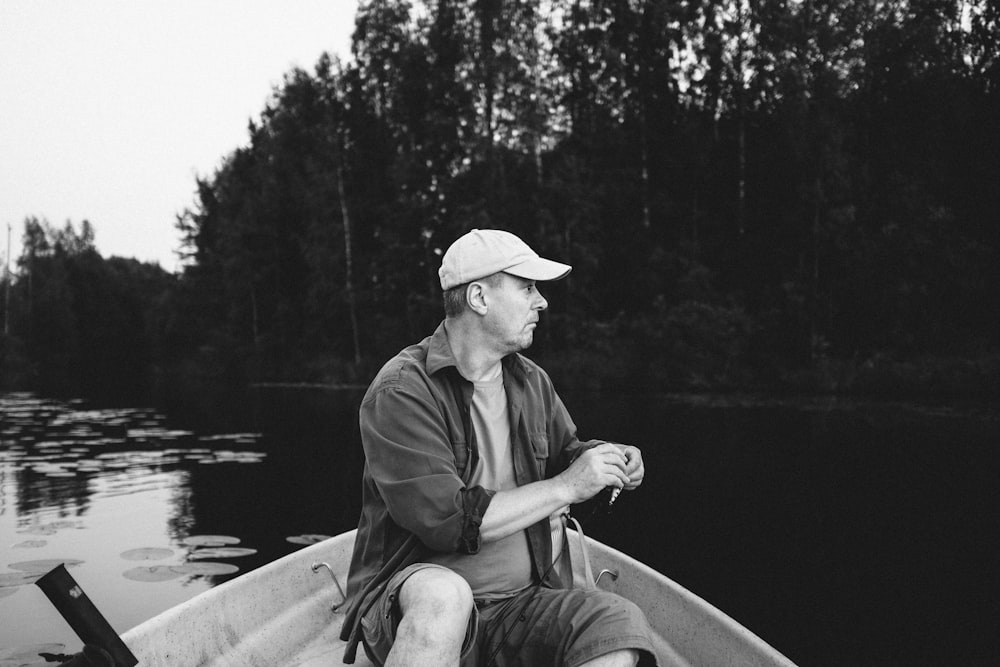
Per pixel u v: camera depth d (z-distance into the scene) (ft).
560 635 4.52
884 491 18.78
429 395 4.85
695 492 18.80
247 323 96.48
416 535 4.60
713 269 63.26
